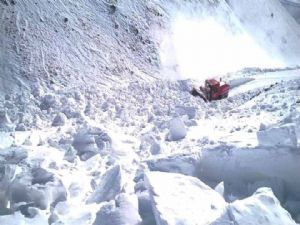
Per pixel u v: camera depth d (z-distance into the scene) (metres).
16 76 27.09
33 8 31.83
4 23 30.08
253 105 14.07
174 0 39.53
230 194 7.23
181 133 10.97
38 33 30.42
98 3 35.19
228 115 13.57
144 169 8.02
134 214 6.14
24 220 6.75
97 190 7.46
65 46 30.59
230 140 9.02
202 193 6.45
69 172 8.81
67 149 10.06
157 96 19.17
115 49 32.62
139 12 36.34
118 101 17.56
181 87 21.16
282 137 7.26
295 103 12.62
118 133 12.23
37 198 7.25
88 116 15.12
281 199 6.88
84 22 33.03
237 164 7.59
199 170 8.02
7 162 9.06
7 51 28.52
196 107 15.66
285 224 5.10
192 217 5.79
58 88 26.78
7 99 19.67
